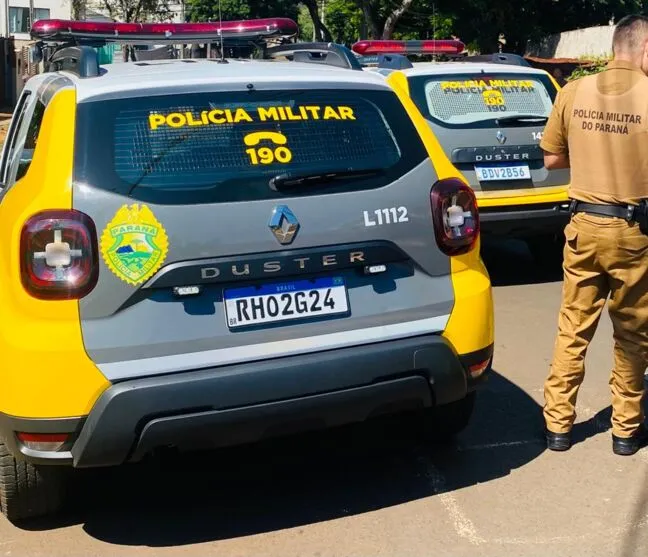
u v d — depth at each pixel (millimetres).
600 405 4637
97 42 5055
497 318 6348
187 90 3316
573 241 3879
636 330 3885
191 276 3068
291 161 3293
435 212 3459
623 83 3674
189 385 3016
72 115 3168
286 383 3131
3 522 3562
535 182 6977
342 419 3289
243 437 3152
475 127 6902
